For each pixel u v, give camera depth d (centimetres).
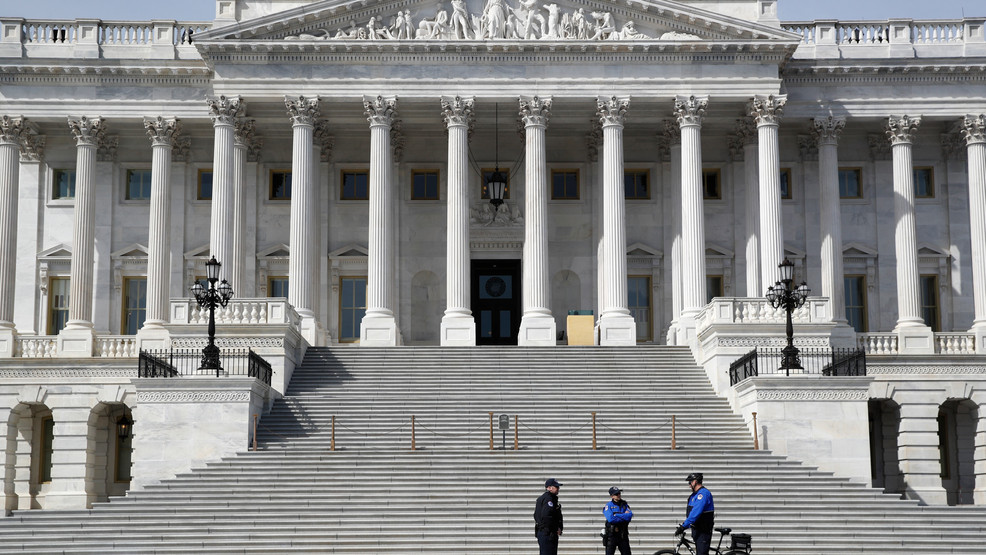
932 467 5512
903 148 5978
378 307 5616
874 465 5744
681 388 5025
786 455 4453
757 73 5734
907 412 5556
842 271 5938
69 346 5647
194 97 5941
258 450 4350
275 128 6178
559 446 4425
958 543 3691
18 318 6172
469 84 5719
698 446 4462
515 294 6412
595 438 4381
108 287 6200
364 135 6338
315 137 6031
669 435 4553
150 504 3866
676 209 6075
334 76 5706
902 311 5881
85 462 5478
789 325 4631
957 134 6234
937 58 5925
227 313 5012
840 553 3594
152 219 5856
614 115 5712
